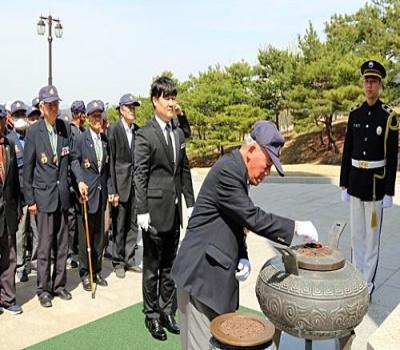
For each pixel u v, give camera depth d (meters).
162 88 3.27
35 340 3.29
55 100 3.84
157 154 3.29
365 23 17.38
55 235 3.97
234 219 2.27
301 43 18.55
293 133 22.12
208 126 19.91
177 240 3.45
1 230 3.61
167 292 3.44
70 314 3.73
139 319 3.62
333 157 18.78
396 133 3.98
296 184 11.14
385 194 4.01
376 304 3.87
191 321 2.36
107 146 4.46
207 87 20.17
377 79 4.01
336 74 16.48
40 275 3.89
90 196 4.24
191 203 3.60
